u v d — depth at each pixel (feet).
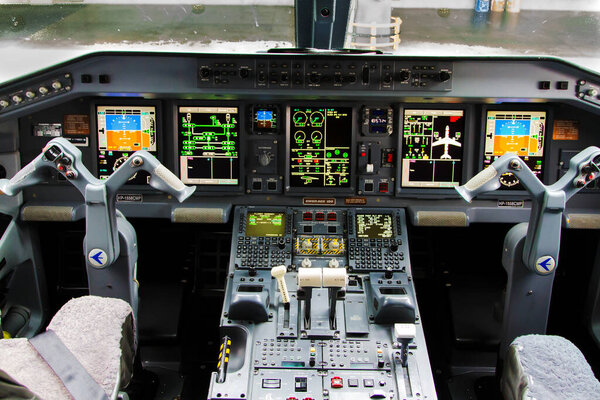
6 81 4.92
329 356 4.35
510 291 4.50
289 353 4.37
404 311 4.53
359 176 5.39
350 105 5.26
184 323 5.58
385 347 4.43
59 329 3.00
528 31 10.27
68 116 5.35
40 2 10.78
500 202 5.35
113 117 5.30
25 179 4.07
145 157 4.04
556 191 4.08
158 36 10.32
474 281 5.86
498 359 4.75
